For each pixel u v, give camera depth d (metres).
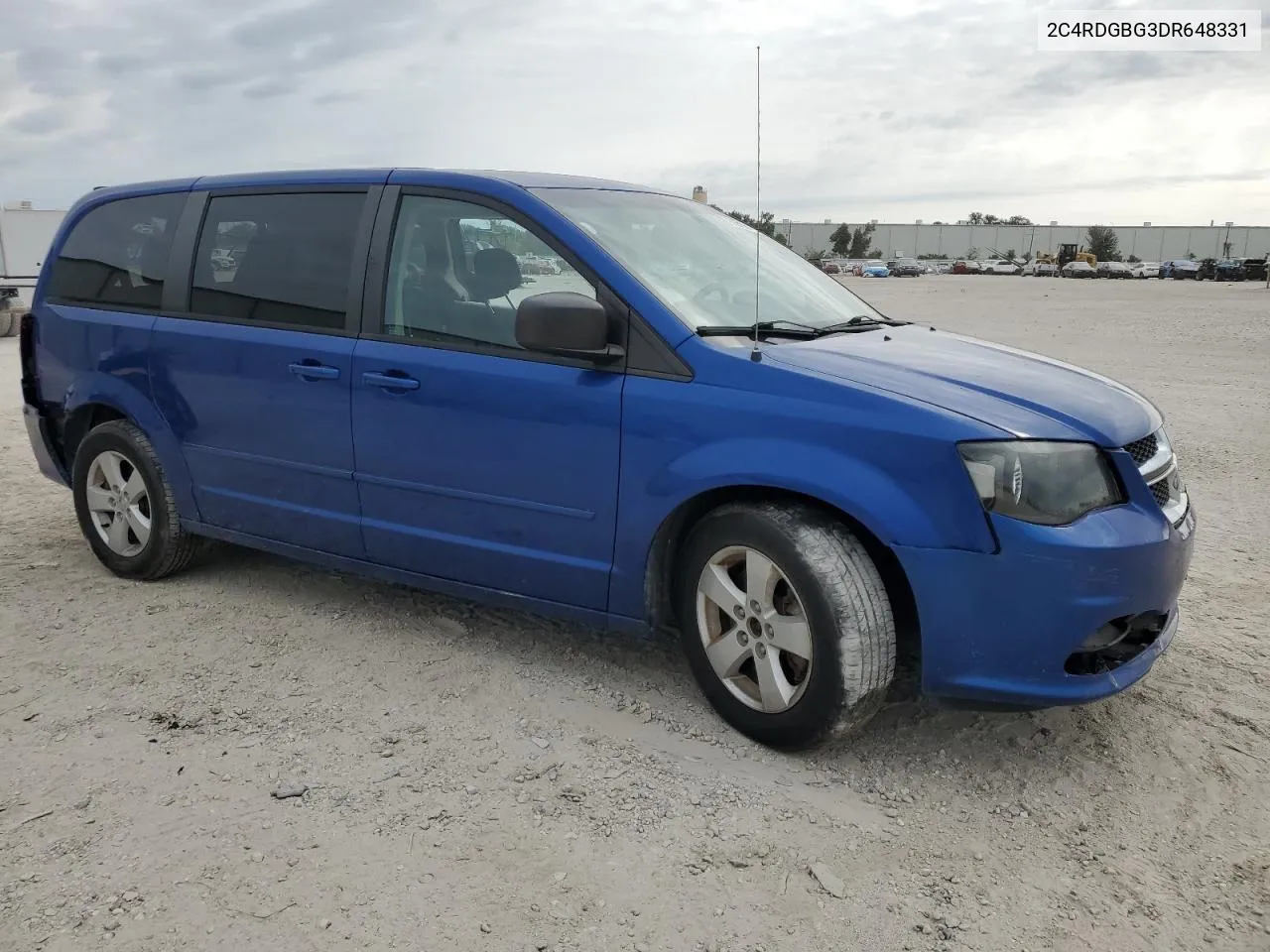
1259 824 2.86
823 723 3.03
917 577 2.89
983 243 122.75
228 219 4.39
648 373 3.29
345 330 3.95
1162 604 2.98
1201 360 14.11
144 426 4.58
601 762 3.15
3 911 2.43
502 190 3.67
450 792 2.97
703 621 3.34
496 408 3.53
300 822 2.81
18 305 19.77
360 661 3.89
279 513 4.24
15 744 3.24
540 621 4.30
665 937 2.37
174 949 2.31
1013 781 3.08
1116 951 2.35
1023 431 2.87
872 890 2.56
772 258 4.25
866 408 2.95
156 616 4.36
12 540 5.49
